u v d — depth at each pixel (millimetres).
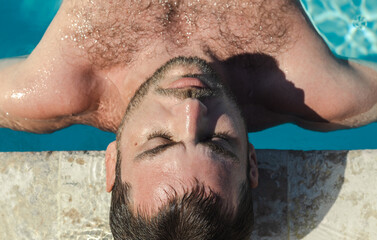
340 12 2469
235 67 1667
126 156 1302
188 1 1635
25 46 2482
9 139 2312
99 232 1728
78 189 1752
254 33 1646
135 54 1623
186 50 1610
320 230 1710
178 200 1143
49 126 1865
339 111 1729
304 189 1735
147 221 1171
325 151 1749
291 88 1683
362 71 1777
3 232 1742
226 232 1195
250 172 1428
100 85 1705
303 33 1673
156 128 1256
